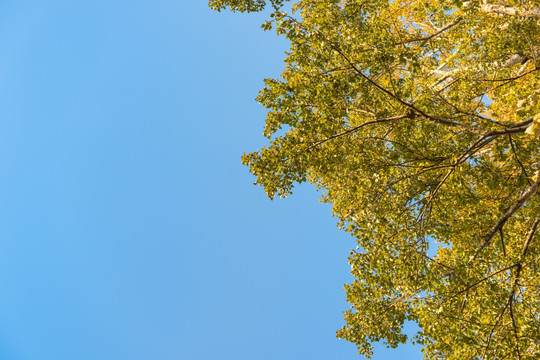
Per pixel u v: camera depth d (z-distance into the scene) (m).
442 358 9.01
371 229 8.91
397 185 8.41
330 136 8.39
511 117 10.91
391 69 8.12
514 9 9.23
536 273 8.12
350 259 9.18
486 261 8.55
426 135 8.62
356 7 8.57
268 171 8.46
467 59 9.66
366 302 9.52
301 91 7.95
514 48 9.09
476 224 9.45
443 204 8.96
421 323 8.98
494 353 7.81
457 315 8.02
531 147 7.54
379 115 8.27
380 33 8.15
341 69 8.11
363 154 8.69
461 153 8.18
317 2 8.47
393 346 9.30
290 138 8.56
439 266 9.04
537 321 7.73
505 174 8.65
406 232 8.77
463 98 10.16
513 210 7.91
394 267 8.91
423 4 12.74
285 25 7.89
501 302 7.79
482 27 10.23
